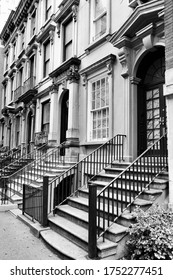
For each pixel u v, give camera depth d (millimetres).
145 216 3555
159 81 5984
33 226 5070
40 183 7336
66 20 10141
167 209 4027
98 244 3566
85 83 8359
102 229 3885
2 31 19875
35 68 13062
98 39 7680
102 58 7254
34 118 12844
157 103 5996
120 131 6547
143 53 5910
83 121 8375
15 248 4191
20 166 10961
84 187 6402
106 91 7383
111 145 6387
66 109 10258
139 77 6367
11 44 18703
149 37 5430
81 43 8922
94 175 6113
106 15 7656
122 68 6508
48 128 11359
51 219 5055
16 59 16812
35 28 13523
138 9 5371
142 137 6246
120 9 7023
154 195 4230
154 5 5051
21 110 15008
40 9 13062
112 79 6984
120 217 3992
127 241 3551
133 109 6227
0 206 6973
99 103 7738
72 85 8766
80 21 9125
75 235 4066
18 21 16547
